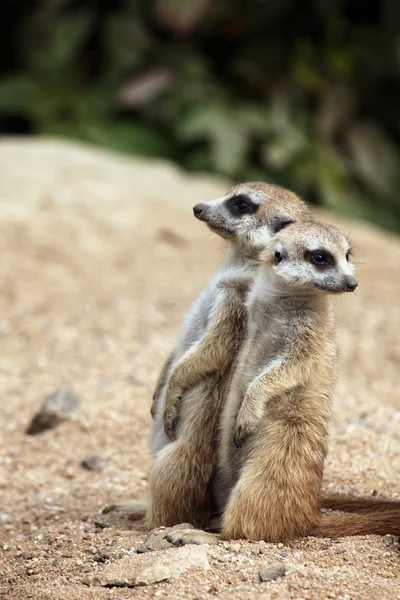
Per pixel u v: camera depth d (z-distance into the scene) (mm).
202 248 15273
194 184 17531
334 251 6461
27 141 17969
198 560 5648
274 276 6465
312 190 18984
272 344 6445
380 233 17797
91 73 21422
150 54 20422
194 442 6727
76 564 6055
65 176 16328
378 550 5875
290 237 6543
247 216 7301
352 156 19688
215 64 20750
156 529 6488
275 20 20359
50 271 13914
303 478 6141
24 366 11211
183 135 19078
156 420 7293
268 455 6164
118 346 11812
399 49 19609
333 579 5430
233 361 6773
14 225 14727
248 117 19234
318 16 20266
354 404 9812
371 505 6727
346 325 12797
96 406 9797
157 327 12508
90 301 13297
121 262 14523
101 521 7090
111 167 17203
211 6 19891
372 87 20125
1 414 9844
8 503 7863
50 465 8734
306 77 19562
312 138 19500
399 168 19953
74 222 15055
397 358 11625
